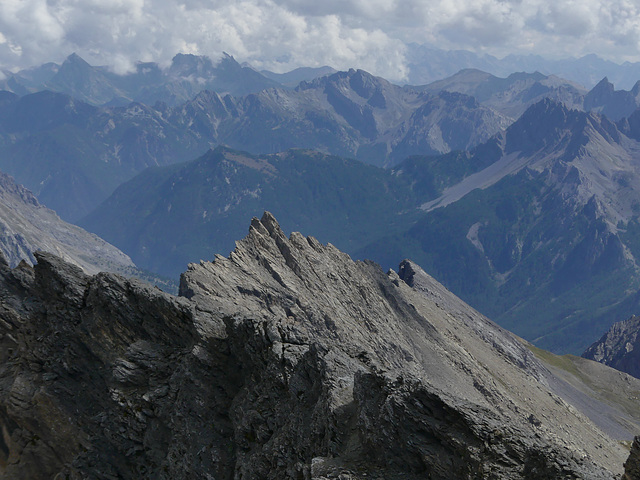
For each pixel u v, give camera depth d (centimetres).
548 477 2523
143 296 5328
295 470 3294
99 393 5312
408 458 2877
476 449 2648
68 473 5122
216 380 4575
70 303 5825
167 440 4609
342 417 3322
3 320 6372
